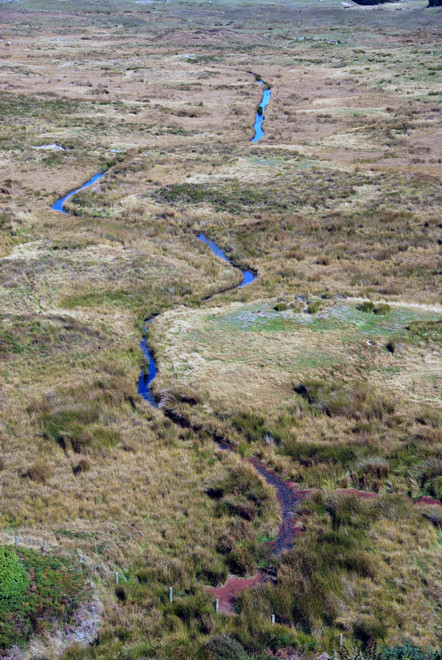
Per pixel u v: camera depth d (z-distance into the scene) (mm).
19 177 48312
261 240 36781
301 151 55656
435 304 27750
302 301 28281
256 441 18750
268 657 11453
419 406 19938
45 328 25578
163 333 25797
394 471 17078
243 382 21766
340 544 14328
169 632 12070
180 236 37688
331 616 12320
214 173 49875
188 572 13695
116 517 15461
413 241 35594
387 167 49812
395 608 12414
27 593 12125
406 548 14109
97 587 12906
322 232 37750
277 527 15203
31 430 19109
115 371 22656
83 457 17797
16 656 10875
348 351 23484
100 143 58094
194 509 15734
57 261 32812
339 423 19359
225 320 26719
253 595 12914
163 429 19297
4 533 14523
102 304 28422
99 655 11352
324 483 16828
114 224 38969
